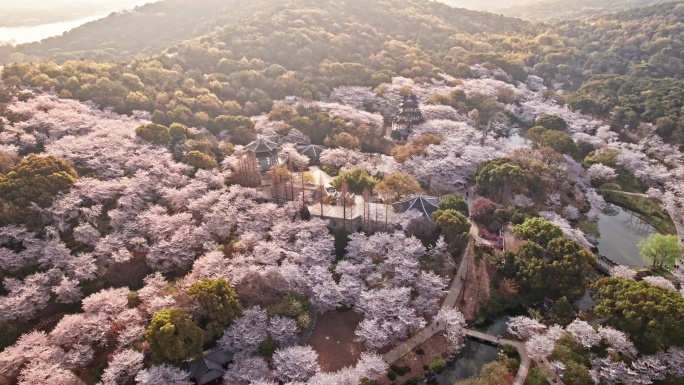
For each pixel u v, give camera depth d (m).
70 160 105.00
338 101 165.00
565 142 129.75
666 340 67.06
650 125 149.50
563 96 183.88
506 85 184.88
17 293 74.44
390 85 174.75
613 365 64.62
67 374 61.66
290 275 78.50
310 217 98.44
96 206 92.62
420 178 117.81
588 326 70.56
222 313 68.38
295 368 63.22
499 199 112.69
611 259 96.75
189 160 112.38
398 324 70.88
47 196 89.88
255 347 67.00
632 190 123.06
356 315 77.44
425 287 78.44
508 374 67.19
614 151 132.38
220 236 91.38
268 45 199.38
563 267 80.00
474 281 84.88
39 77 137.00
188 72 169.38
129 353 63.78
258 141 119.56
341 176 109.19
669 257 88.69
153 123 127.81
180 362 64.44
